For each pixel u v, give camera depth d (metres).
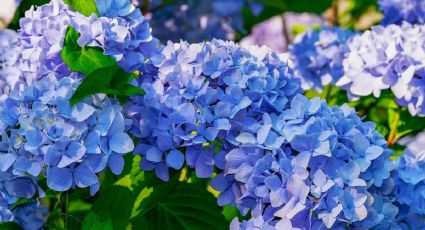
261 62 1.13
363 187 1.05
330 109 1.11
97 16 1.13
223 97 1.08
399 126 1.36
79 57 1.07
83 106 1.02
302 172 1.03
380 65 1.26
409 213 1.12
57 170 1.01
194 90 1.08
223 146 1.09
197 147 1.07
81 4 1.12
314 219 1.03
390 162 1.09
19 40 1.15
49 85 1.05
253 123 1.08
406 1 1.47
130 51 1.10
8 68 1.18
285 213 1.03
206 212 1.18
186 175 1.22
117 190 1.13
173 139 1.06
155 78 1.12
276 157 1.06
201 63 1.10
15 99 1.05
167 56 1.12
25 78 1.13
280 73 1.14
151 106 1.07
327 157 1.04
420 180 1.12
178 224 1.17
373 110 1.51
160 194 1.15
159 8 1.59
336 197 1.03
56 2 1.12
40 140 1.01
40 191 1.05
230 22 1.78
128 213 1.12
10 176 1.03
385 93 1.34
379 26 1.33
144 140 1.08
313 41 1.47
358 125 1.10
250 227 1.06
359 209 1.02
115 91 1.04
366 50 1.29
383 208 1.08
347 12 1.77
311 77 1.44
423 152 1.16
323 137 1.04
